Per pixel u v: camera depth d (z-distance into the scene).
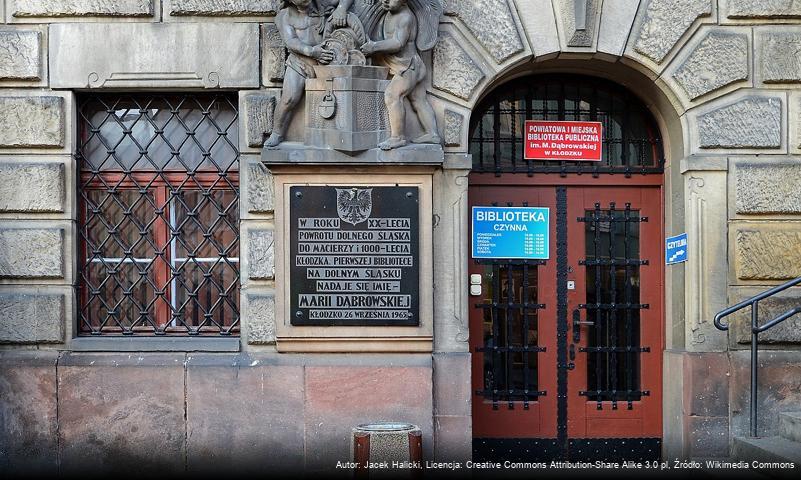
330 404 6.50
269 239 6.59
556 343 7.18
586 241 7.21
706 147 6.70
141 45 6.64
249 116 6.60
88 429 6.58
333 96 6.40
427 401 6.47
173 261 6.84
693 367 6.66
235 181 6.81
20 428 6.59
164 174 6.84
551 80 7.21
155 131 6.86
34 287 6.68
